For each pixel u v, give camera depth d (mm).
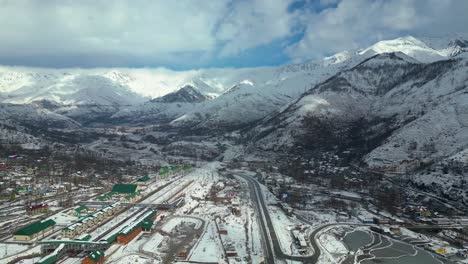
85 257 140875
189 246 159125
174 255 148375
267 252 157875
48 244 145875
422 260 156000
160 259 143875
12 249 147750
